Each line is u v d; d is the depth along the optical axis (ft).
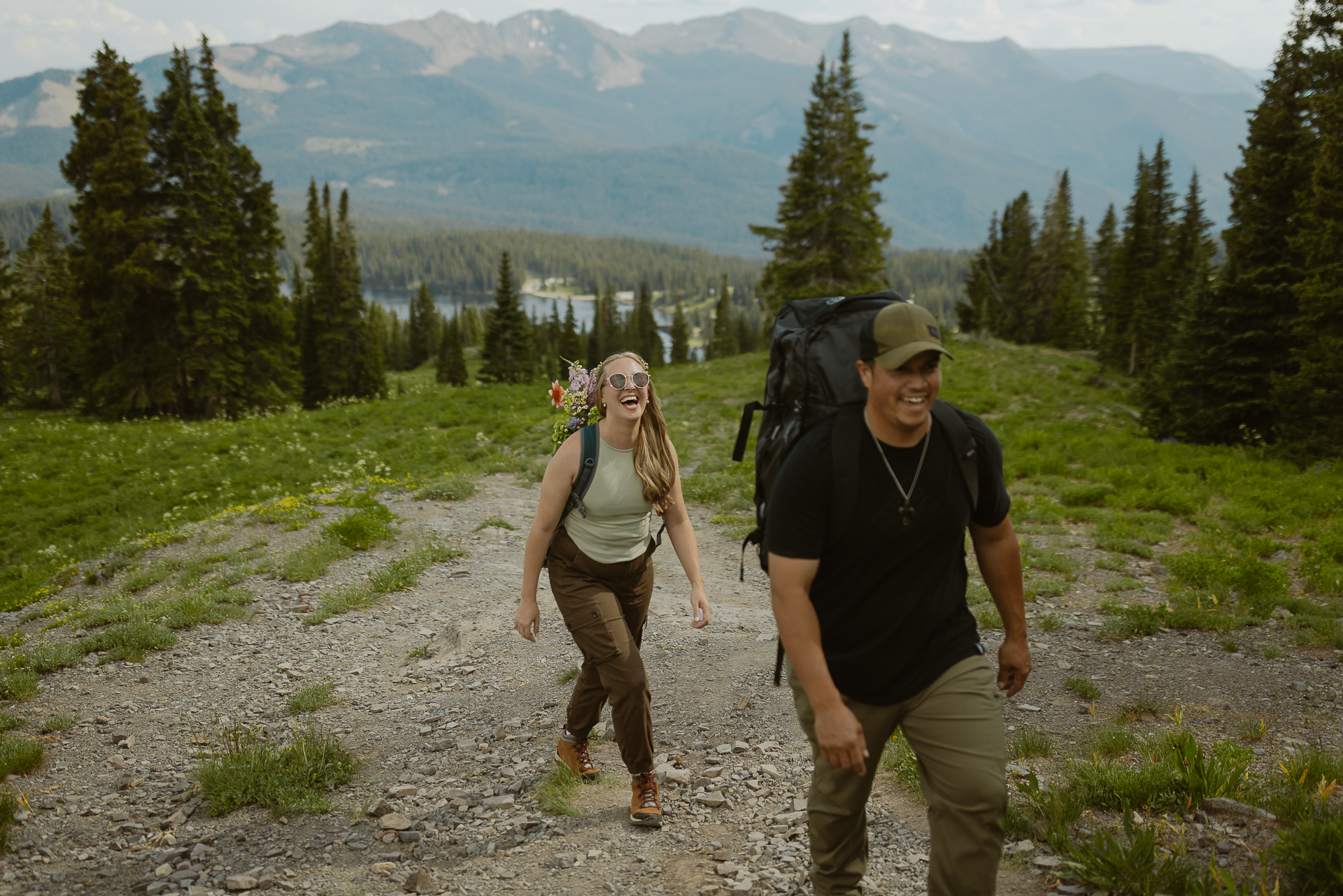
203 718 18.22
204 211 110.01
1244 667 18.60
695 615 12.01
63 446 76.84
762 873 10.32
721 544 33.96
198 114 112.37
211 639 23.25
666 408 75.51
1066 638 21.13
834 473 7.00
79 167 107.96
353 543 32.01
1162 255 148.66
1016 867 10.17
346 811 13.23
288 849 11.96
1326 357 52.19
